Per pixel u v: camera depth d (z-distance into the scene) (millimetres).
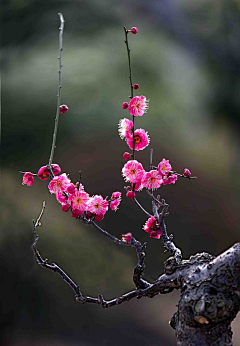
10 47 6297
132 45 6707
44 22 6637
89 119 5621
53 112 5594
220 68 7758
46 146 5402
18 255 4102
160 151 5793
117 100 5863
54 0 6906
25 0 6770
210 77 7520
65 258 4266
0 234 4125
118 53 6465
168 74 6668
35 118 5520
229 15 8297
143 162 5645
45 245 4238
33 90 5734
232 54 7984
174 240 5625
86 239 4621
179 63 7098
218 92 7367
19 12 6637
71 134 5520
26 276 4035
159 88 6312
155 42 7059
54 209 4707
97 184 5426
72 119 5578
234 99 7336
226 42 8117
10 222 4262
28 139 5379
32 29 6527
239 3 8273
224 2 8336
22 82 5809
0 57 6125
